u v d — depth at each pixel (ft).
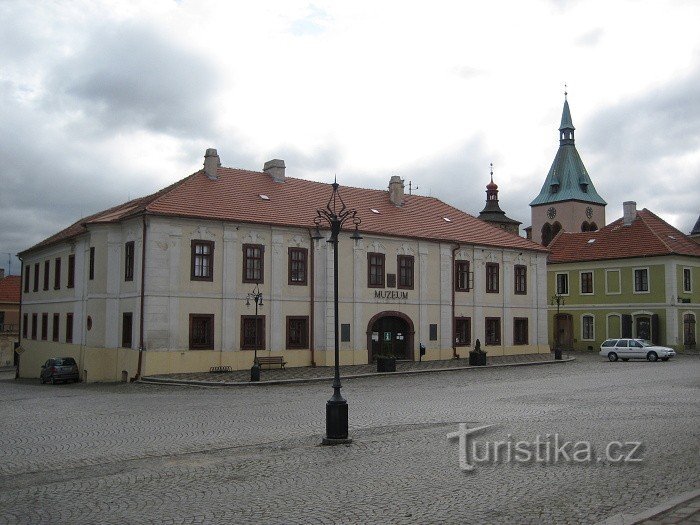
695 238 262.47
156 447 57.57
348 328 156.97
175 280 135.95
